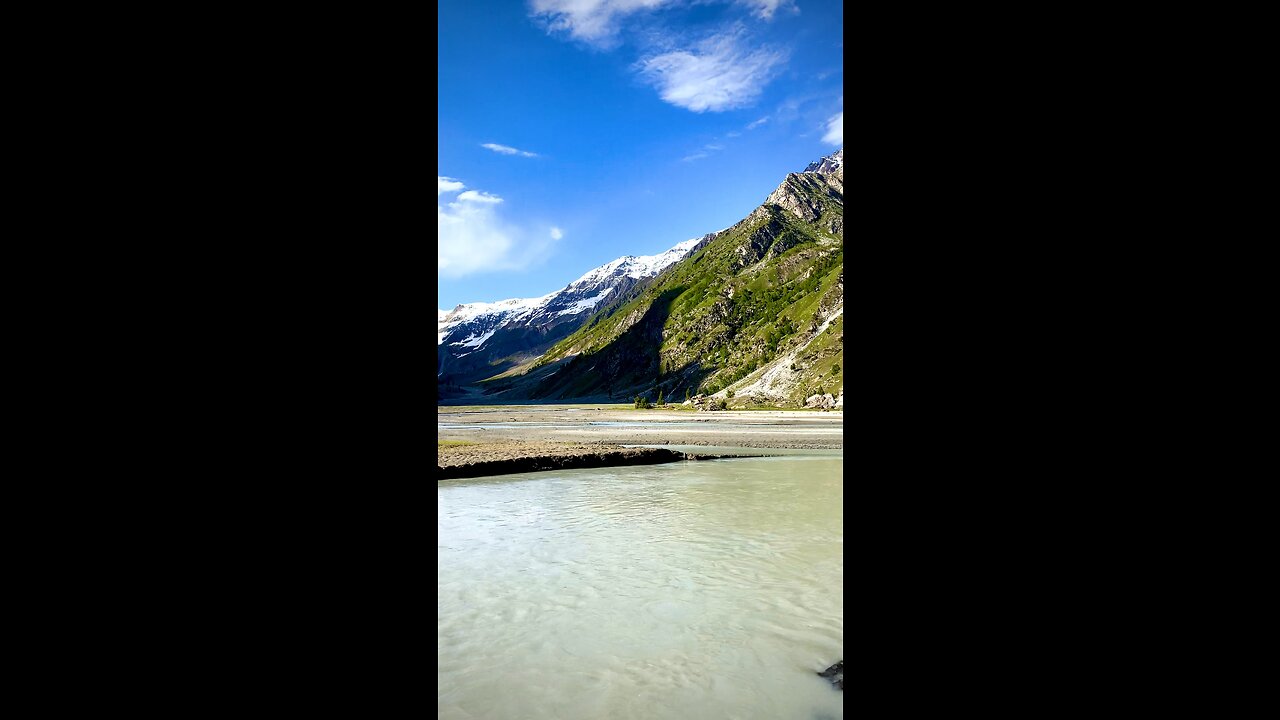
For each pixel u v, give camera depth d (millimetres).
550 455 18078
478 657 4621
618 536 8781
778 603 5801
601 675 4305
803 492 13180
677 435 33375
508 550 7977
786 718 3713
